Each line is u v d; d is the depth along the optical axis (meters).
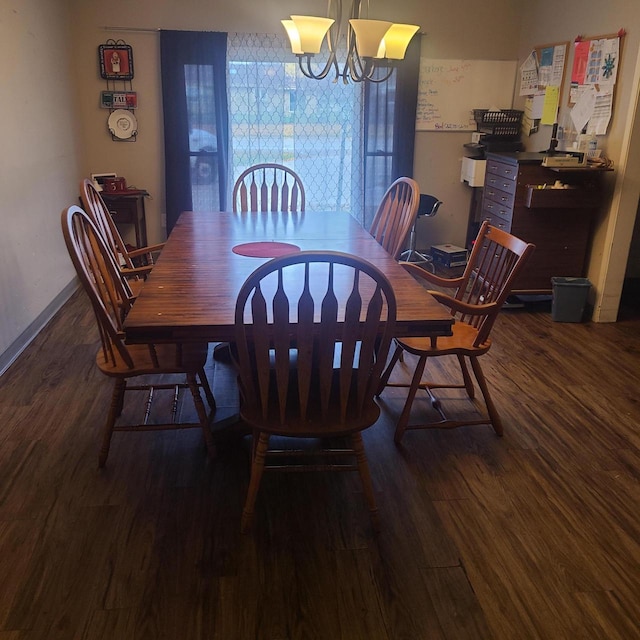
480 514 2.01
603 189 3.75
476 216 5.09
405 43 2.41
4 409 2.60
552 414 2.67
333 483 2.16
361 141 4.81
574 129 4.05
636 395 2.87
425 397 2.80
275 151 4.81
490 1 4.68
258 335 1.66
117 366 2.11
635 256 4.72
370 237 2.76
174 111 4.55
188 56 4.45
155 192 4.86
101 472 2.19
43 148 3.69
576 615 1.62
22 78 3.38
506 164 3.87
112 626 1.56
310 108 4.73
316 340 2.09
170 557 1.79
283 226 2.96
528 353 3.34
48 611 1.60
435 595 1.68
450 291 4.34
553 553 1.84
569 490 2.14
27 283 3.33
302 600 1.65
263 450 1.86
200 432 2.47
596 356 3.32
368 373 1.76
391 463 2.28
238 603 1.64
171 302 1.85
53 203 3.86
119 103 4.59
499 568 1.78
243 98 4.65
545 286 3.98
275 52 4.57
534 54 4.55
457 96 4.89
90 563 1.76
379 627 1.57
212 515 1.98
